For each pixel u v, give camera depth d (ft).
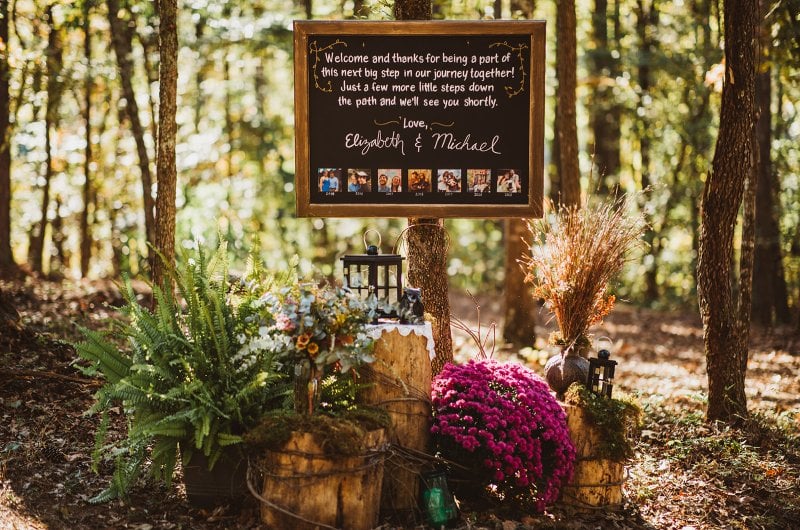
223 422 15.14
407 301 16.16
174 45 22.63
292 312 14.53
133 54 44.60
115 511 15.31
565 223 18.39
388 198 18.80
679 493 17.93
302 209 18.70
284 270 16.80
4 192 40.68
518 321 35.99
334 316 14.48
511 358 33.40
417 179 18.79
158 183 22.81
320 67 18.66
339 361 15.66
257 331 15.97
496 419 15.75
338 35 18.63
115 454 16.76
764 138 45.52
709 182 21.71
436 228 20.92
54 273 42.34
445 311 20.97
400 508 15.46
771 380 29.50
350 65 18.69
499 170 18.76
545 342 38.58
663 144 61.31
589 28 57.62
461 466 15.88
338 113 18.72
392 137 18.75
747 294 23.86
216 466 15.42
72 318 27.94
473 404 15.88
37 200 58.54
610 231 17.84
